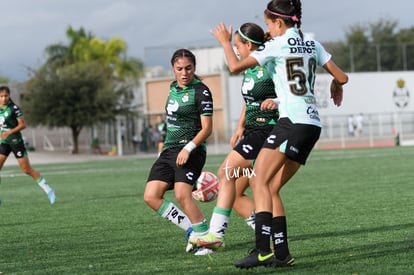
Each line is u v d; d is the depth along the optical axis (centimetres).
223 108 12875
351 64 14488
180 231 2419
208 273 1650
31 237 2419
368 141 12400
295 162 1689
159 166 2003
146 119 13250
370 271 1584
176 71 1962
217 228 1833
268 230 1652
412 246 1895
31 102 11506
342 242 2020
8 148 3616
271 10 1656
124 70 15512
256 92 1928
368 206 2941
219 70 12938
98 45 15425
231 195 1856
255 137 1906
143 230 2484
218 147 11625
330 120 12550
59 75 11669
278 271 1636
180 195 1942
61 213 3203
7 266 1847
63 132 13825
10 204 3762
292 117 1627
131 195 4016
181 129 1983
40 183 3672
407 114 13150
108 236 2367
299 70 1631
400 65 14675
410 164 5778
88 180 5616
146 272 1694
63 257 1969
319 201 3225
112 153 11606
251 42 1898
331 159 7125
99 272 1714
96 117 11475
